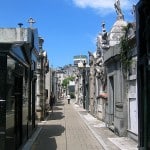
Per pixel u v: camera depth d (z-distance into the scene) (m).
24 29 21.61
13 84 12.61
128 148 15.98
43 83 31.39
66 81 139.38
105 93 27.22
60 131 23.28
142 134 12.36
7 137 11.25
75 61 90.00
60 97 123.38
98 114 32.16
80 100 62.44
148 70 11.66
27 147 16.48
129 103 19.06
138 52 12.41
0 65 10.98
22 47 14.67
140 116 12.43
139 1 12.02
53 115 38.91
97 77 32.81
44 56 32.38
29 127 19.42
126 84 19.48
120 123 19.83
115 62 21.27
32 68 21.84
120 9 25.03
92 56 37.31
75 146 17.09
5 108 10.91
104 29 27.47
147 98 11.85
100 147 16.70
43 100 31.62
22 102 15.86
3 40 21.59
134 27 17.17
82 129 24.48
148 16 11.50
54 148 16.48
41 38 30.30
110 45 24.47
